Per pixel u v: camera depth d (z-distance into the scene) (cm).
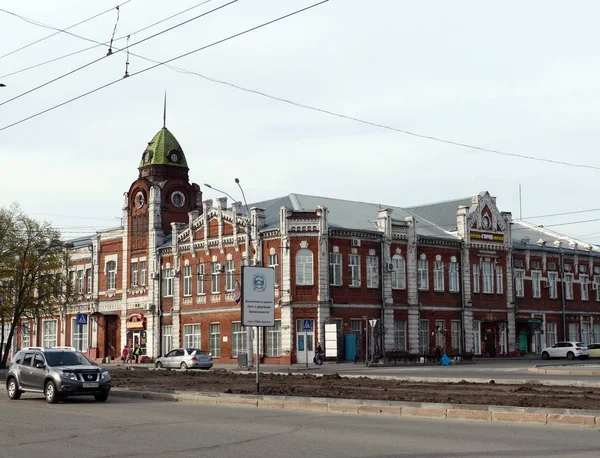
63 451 1465
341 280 6053
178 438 1620
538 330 7288
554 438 1543
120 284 7512
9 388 2817
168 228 7275
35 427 1856
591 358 6875
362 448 1441
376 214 6988
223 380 3672
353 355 5975
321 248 5953
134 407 2414
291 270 5947
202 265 6731
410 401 2217
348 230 6112
